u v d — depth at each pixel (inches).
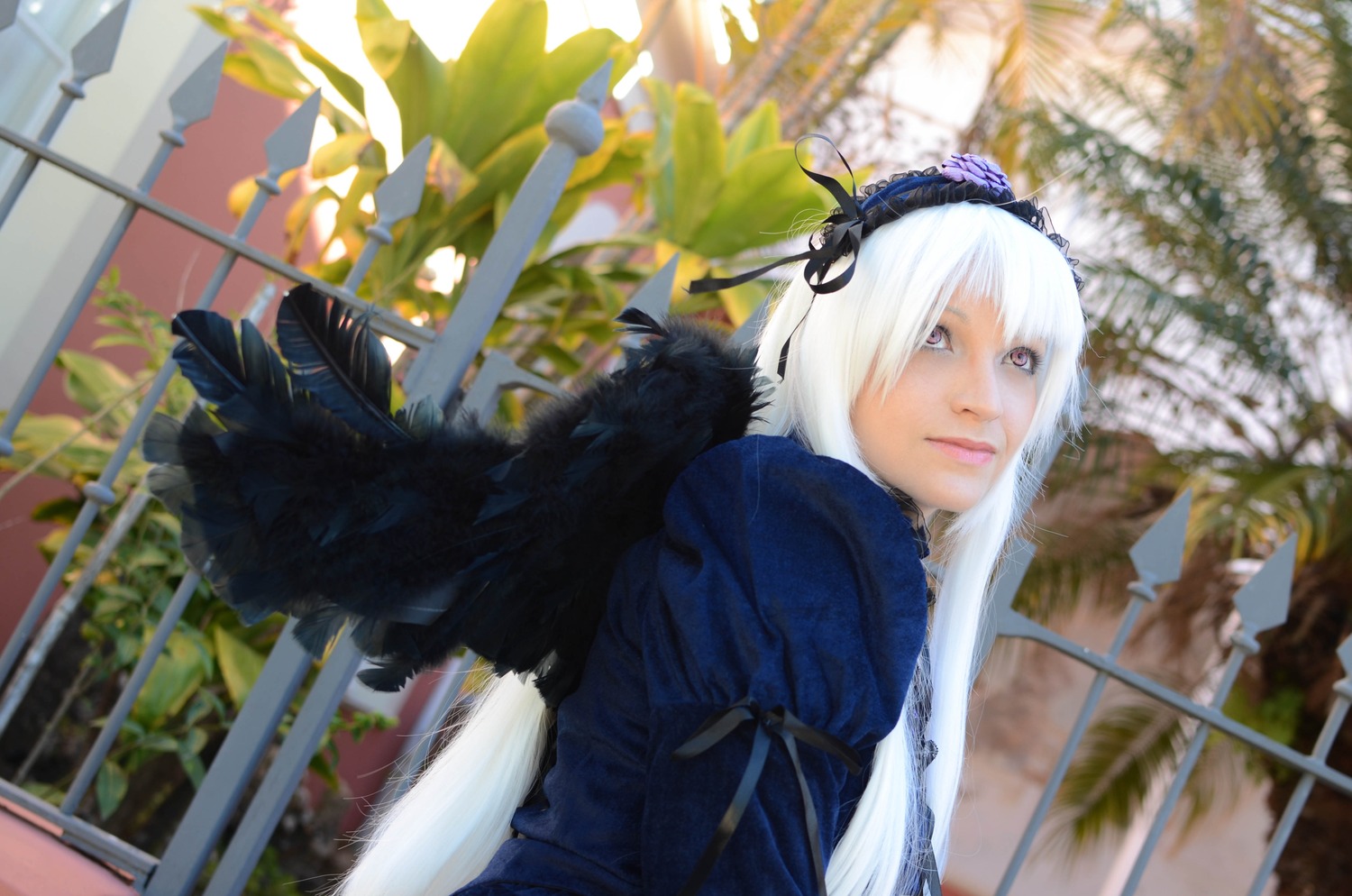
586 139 69.9
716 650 31.0
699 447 37.3
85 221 139.9
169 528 104.2
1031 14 211.8
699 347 38.0
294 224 113.0
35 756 108.9
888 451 37.0
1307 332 224.8
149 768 122.8
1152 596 68.7
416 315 114.9
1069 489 220.2
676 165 107.7
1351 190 217.2
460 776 40.8
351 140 98.3
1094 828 217.6
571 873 32.7
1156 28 213.8
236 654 103.8
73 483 109.6
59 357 115.1
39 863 57.7
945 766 42.0
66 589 140.0
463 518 36.6
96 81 135.0
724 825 29.0
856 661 30.9
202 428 35.0
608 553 37.9
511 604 37.8
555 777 35.7
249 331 35.4
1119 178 208.8
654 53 247.0
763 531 32.5
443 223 102.0
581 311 119.4
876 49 193.5
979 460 36.7
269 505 34.7
